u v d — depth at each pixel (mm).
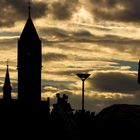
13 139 87625
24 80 119562
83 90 39312
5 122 90125
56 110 36438
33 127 86938
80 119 35188
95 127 23891
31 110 95125
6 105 98250
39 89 119375
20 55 120500
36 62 120125
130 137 22625
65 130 34438
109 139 23266
